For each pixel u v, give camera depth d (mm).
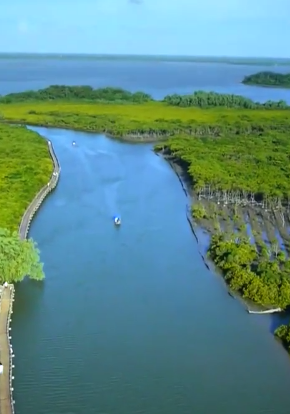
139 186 176875
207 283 109625
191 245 128750
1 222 127812
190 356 86062
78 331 92125
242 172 176250
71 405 75688
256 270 111062
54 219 142500
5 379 78188
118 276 111938
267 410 75625
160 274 113375
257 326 94688
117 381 80312
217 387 79562
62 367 82875
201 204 158000
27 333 91188
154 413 74812
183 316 97312
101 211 150750
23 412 74000
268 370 83375
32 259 105438
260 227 141250
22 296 102500
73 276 111062
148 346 88375
